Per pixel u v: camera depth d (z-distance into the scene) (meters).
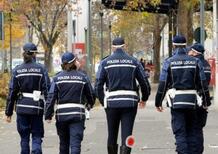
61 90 18.31
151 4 53.94
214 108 43.03
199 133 19.19
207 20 74.94
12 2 68.81
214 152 22.91
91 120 35.78
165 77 18.47
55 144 25.61
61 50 113.31
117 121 18.81
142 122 34.19
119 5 55.44
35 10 74.69
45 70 19.39
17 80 19.20
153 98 57.31
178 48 18.66
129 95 18.48
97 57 136.38
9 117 19.61
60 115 18.34
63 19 78.31
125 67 18.50
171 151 23.34
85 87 18.42
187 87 18.44
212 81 43.69
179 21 54.03
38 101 19.20
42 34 78.50
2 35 49.38
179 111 18.56
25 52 19.28
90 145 25.14
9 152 23.56
